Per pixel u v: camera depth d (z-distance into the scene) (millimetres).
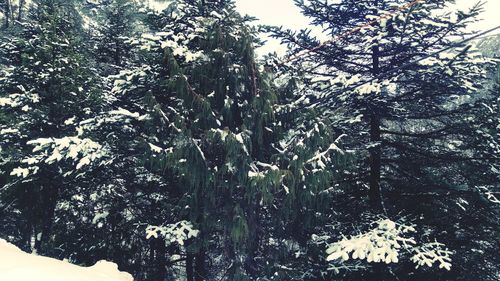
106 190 12250
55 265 3711
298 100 9789
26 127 12938
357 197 11852
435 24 9477
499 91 12086
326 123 8984
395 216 9609
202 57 9281
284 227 9750
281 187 8867
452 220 10703
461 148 11164
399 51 11023
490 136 9992
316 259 9953
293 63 11266
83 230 12195
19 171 9172
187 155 8219
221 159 9195
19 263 3475
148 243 12070
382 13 10039
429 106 11578
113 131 10398
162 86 10898
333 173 9273
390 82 9758
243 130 8586
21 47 15500
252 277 9430
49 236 12602
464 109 10922
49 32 14625
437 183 11266
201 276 10977
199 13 12453
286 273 9234
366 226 9625
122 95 12336
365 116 11633
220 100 9578
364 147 10133
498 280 10641
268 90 9086
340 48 12070
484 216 10648
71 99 13367
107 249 11547
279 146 9820
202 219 9492
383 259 7309
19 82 13859
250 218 9227
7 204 13477
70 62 13875
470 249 10609
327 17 11961
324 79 10391
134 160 11609
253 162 8531
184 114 9438
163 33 9586
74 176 12094
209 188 8828
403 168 12000
